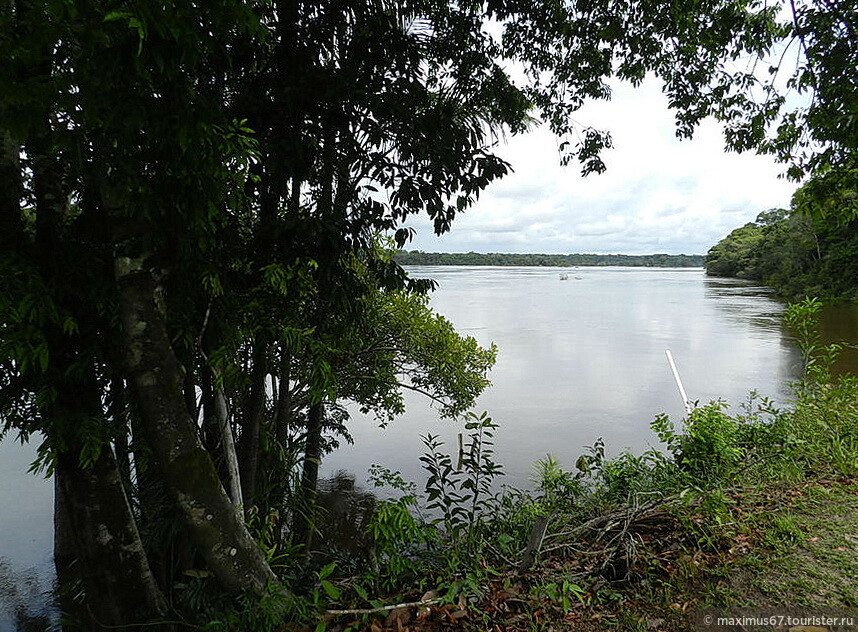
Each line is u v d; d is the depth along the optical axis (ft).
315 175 11.67
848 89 12.64
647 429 43.06
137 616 10.61
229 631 8.09
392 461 37.22
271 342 12.12
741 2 16.46
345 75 10.29
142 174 7.34
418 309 23.18
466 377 25.11
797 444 16.10
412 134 10.74
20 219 8.91
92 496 10.27
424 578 9.87
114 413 10.59
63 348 9.32
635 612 8.88
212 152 7.04
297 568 12.06
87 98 6.04
